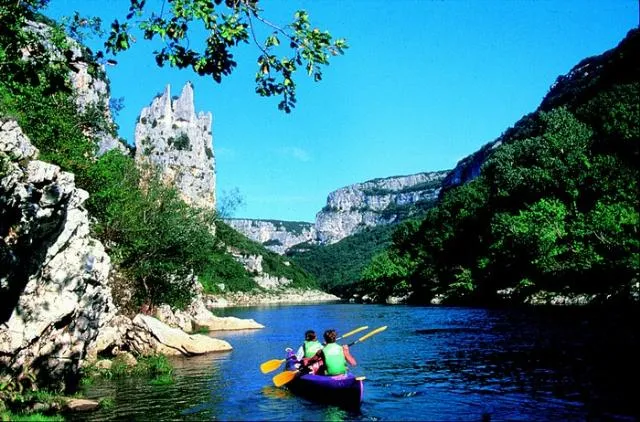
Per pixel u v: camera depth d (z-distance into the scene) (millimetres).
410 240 107625
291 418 10758
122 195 27359
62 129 22875
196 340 22625
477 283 66438
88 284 14023
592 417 10242
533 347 20531
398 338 26609
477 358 18547
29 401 11055
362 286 137750
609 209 44250
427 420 10484
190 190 134750
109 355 19406
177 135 149250
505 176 65938
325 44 7891
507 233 55875
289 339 29891
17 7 7570
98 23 11453
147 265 29969
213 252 37750
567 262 46969
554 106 136375
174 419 10680
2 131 11234
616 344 19562
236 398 12805
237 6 7734
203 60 7785
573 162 54938
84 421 10469
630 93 60594
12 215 10594
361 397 12031
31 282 12109
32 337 11812
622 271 39562
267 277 179625
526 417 10469
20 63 7668
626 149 53594
